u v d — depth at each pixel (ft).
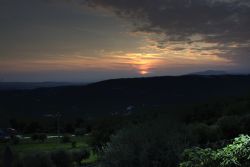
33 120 356.59
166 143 37.96
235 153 18.21
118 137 39.68
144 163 37.19
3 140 254.27
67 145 220.02
